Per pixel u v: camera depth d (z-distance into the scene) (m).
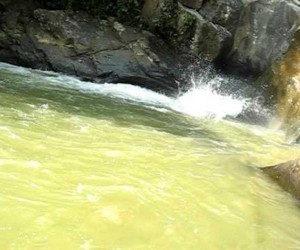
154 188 5.65
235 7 14.66
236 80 14.37
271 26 14.80
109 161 6.26
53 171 5.63
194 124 9.56
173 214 5.12
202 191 5.85
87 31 12.69
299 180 6.28
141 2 14.15
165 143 7.63
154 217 4.98
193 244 4.63
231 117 10.83
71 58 12.06
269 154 8.13
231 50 14.66
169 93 12.34
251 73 14.83
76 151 6.40
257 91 11.37
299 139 9.30
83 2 13.51
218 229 5.00
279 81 11.02
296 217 5.64
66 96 9.62
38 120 7.43
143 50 12.76
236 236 4.93
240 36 14.79
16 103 8.18
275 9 14.89
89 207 4.94
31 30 12.37
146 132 8.08
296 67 10.98
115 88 11.66
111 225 4.68
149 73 12.37
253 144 8.73
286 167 6.63
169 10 14.02
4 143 6.16
